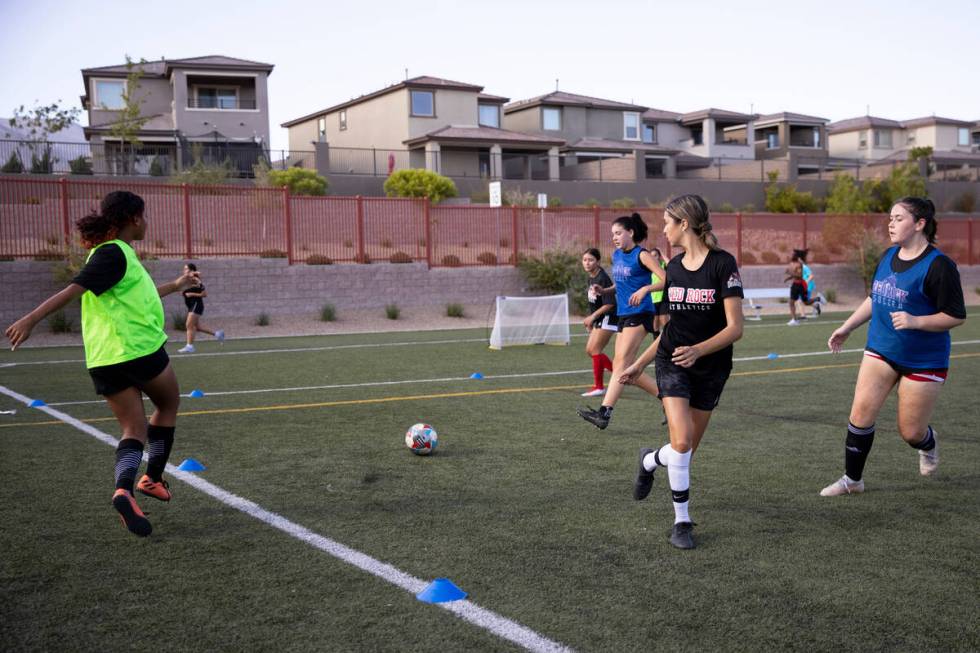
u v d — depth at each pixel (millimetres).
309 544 4359
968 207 51500
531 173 47250
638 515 4926
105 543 4371
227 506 5098
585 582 3805
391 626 3311
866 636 3232
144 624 3340
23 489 5465
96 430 7508
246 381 11039
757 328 19516
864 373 5242
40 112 36531
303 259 21875
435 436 6617
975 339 16094
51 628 3305
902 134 69562
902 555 4203
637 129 55156
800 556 4184
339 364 13000
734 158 57469
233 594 3658
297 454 6629
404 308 23031
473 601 3566
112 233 4527
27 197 18562
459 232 24594
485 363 13117
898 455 6574
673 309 4559
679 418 4398
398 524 4730
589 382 10953
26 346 16516
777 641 3182
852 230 30594
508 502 5215
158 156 34281
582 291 24000
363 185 37969
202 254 20719
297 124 57000
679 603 3553
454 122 45938
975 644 3168
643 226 7527
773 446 6934
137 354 4430
